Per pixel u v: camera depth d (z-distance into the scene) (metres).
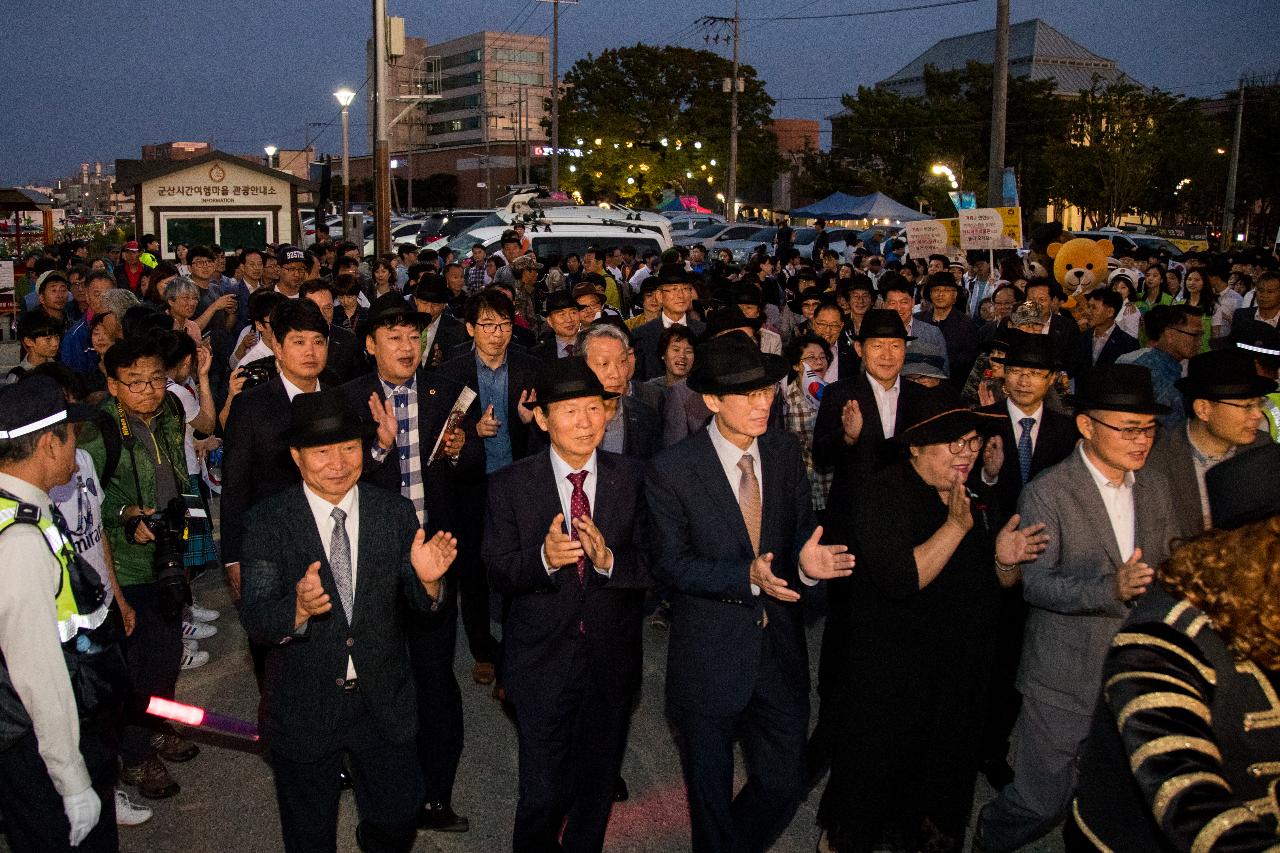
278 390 4.70
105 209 168.12
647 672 6.39
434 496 5.10
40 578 3.10
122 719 4.32
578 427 3.94
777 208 63.81
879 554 3.83
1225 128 53.72
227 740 5.52
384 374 4.97
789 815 4.05
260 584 3.50
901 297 8.03
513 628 4.06
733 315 6.61
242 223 21.72
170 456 5.09
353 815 4.77
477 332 6.07
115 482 4.78
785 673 4.04
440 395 5.14
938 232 15.52
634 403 6.05
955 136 53.47
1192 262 15.71
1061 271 12.03
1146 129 50.75
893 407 5.56
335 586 3.55
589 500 4.04
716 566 3.84
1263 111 51.97
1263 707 2.15
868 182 55.62
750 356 3.89
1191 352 6.16
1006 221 16.62
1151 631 2.22
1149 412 3.74
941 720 4.00
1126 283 10.81
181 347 5.20
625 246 17.38
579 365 3.96
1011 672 4.98
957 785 4.05
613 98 61.16
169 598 4.54
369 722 3.64
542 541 4.00
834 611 4.99
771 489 4.06
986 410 5.21
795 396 6.75
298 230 22.02
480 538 5.88
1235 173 46.94
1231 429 4.26
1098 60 85.94
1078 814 2.53
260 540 3.55
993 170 22.41
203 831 4.63
